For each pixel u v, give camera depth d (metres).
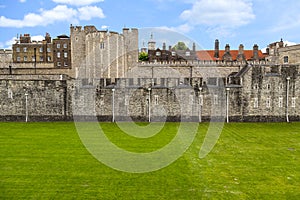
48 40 103.69
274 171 24.00
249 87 53.06
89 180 21.75
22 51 101.25
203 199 18.70
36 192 19.58
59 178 22.08
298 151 30.55
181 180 21.86
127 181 21.62
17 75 63.31
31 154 28.55
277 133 40.91
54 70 83.62
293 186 20.86
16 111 52.91
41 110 53.03
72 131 41.38
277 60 85.94
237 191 19.94
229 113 53.22
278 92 53.19
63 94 52.81
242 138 37.22
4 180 21.62
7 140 34.94
